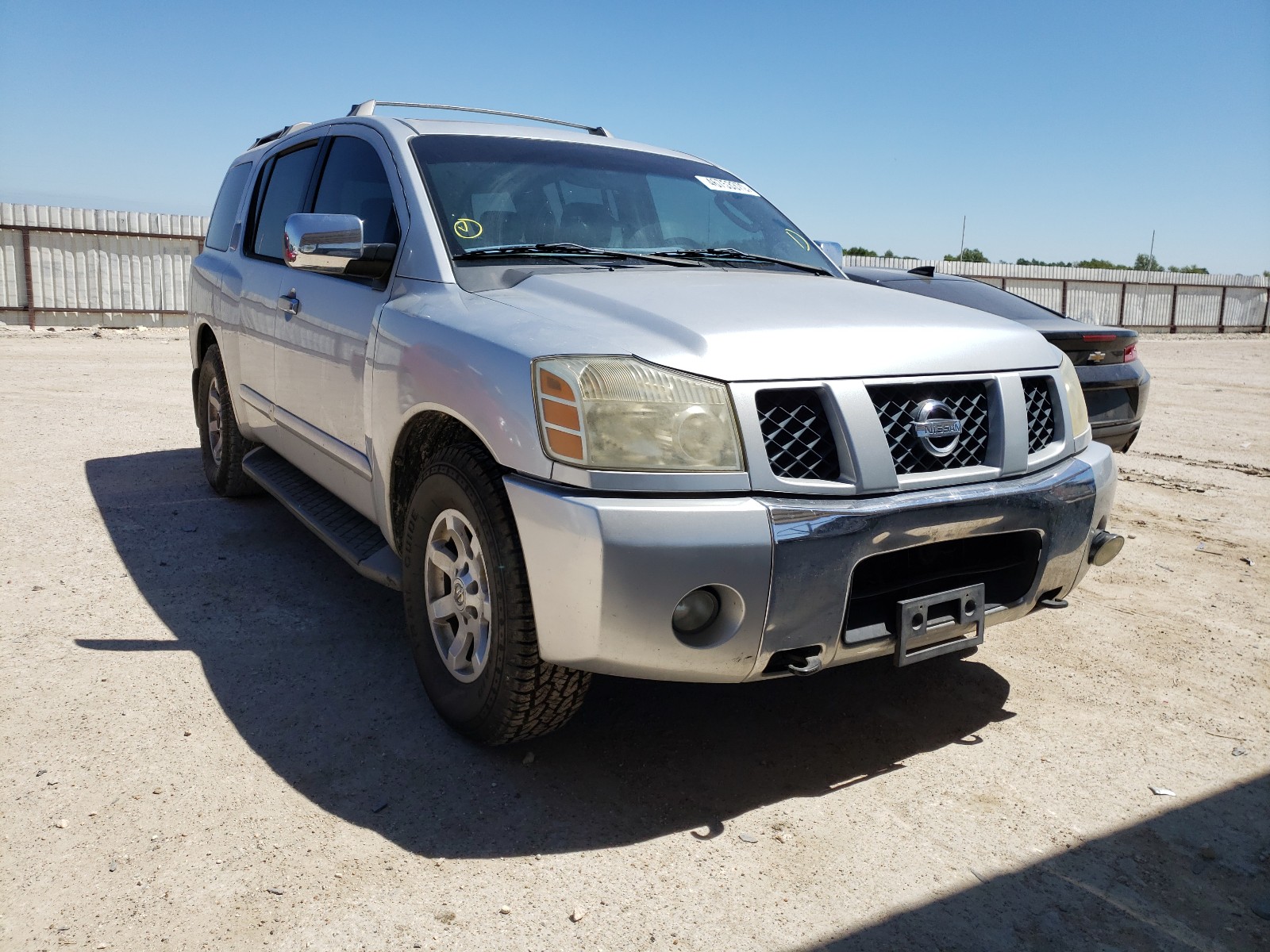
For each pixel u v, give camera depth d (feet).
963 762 8.98
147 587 12.58
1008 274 89.20
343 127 12.55
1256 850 7.71
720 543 7.02
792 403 7.57
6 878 6.71
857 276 25.98
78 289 54.03
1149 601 13.71
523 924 6.48
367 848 7.27
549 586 7.27
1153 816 8.14
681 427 7.16
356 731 9.05
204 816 7.56
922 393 8.14
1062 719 9.96
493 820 7.73
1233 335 100.42
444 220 9.99
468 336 8.29
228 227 16.63
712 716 9.78
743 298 8.79
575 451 7.14
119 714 9.16
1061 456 9.14
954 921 6.71
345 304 10.74
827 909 6.79
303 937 6.26
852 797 8.33
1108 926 6.74
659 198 11.81
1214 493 20.70
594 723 9.51
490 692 8.12
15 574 12.83
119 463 19.61
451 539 8.95
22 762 8.21
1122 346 19.38
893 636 7.99
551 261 10.02
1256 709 10.28
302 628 11.46
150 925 6.31
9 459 19.43
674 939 6.41
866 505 7.51
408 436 9.40
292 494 12.75
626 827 7.73
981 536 8.32
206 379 16.75
